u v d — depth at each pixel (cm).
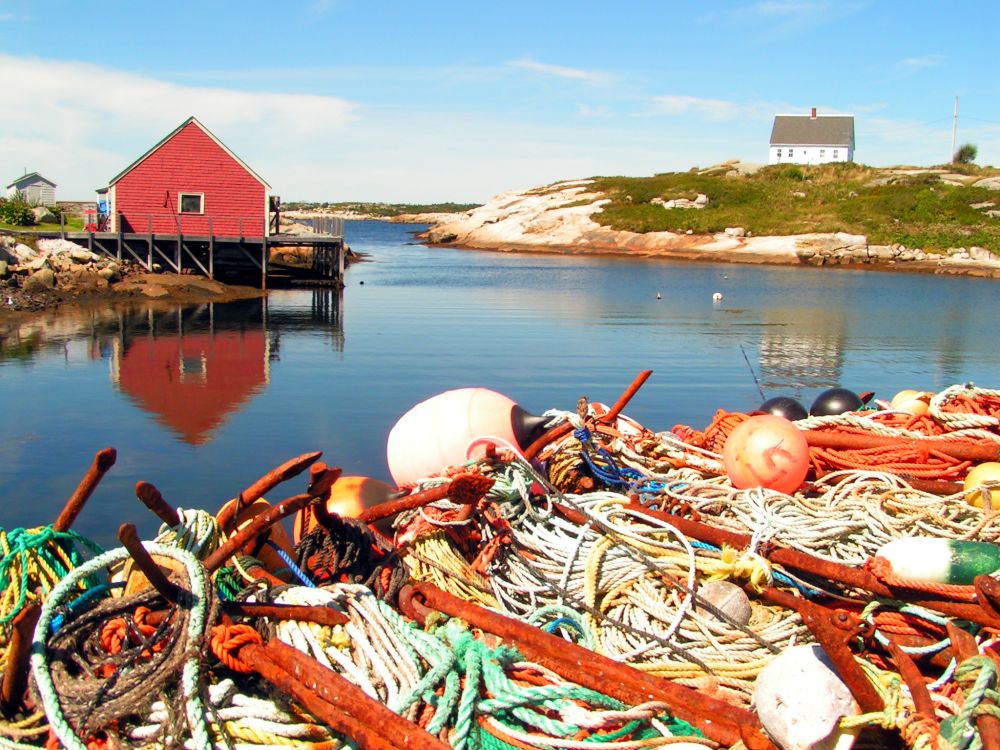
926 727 269
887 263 6191
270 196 4119
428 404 573
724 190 8156
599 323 3012
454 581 428
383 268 5738
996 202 7019
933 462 555
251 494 376
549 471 568
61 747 321
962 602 352
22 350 2241
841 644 278
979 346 2606
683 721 323
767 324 3064
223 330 2694
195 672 310
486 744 316
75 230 4534
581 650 334
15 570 363
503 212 9062
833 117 11156
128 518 1025
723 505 505
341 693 294
